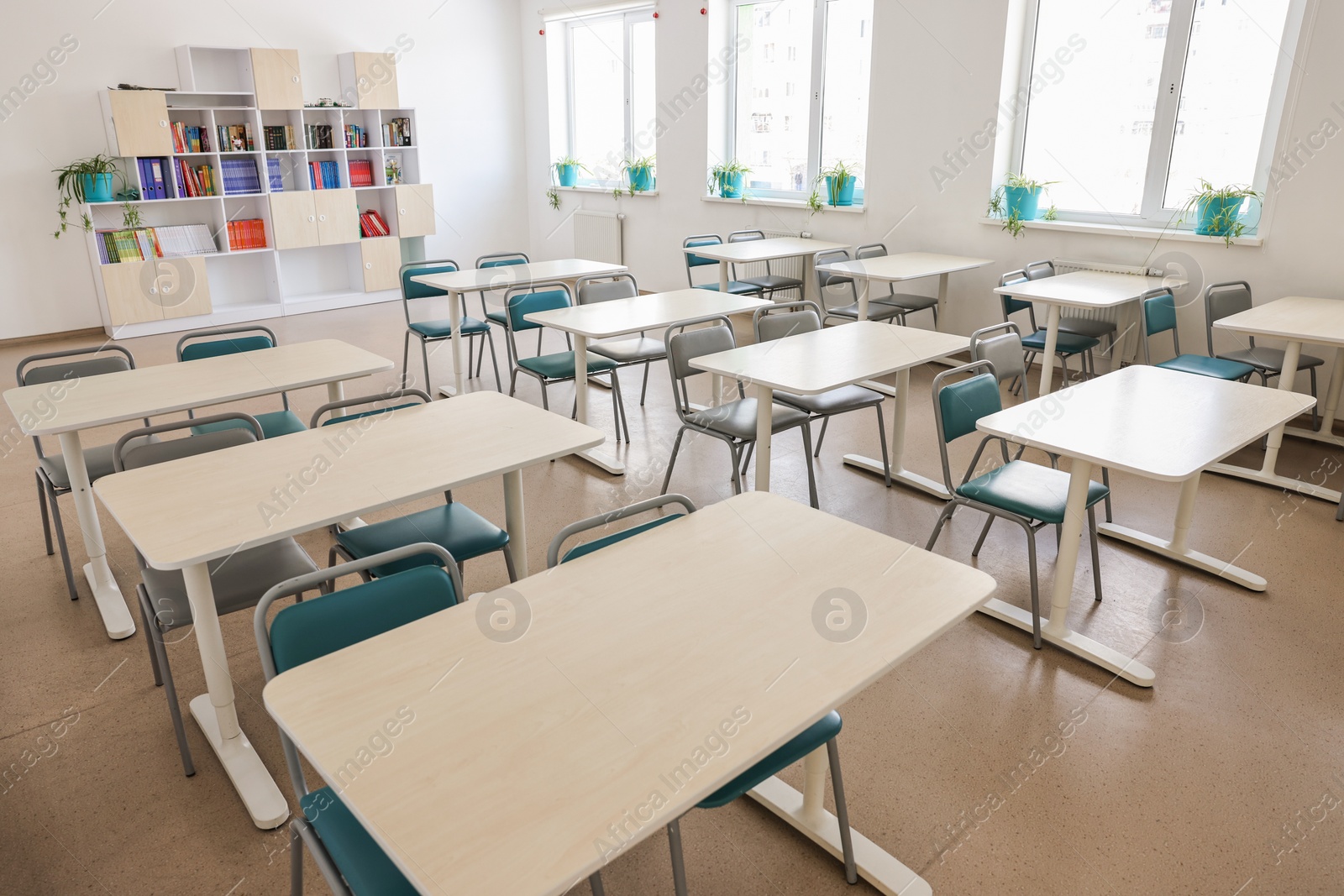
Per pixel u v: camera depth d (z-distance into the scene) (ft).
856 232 22.00
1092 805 7.11
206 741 7.92
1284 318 13.65
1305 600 10.13
